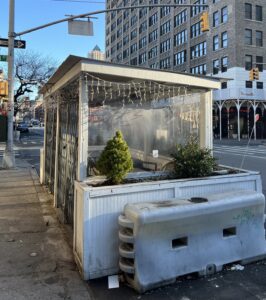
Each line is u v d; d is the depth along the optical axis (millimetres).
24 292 3812
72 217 5844
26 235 5680
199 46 47406
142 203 4184
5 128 14070
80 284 4012
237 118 41938
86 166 4840
